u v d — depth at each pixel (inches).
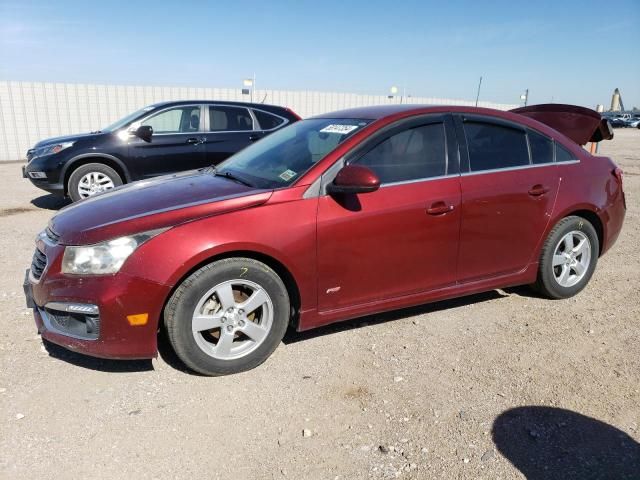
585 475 96.3
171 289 118.6
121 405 115.7
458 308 172.6
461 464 98.8
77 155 310.0
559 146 172.7
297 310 135.7
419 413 114.7
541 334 154.3
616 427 110.4
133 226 119.0
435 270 149.9
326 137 149.7
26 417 110.5
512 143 163.5
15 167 554.9
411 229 142.3
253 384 125.5
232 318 126.3
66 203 350.0
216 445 103.4
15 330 150.1
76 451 100.7
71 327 122.3
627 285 196.5
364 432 108.0
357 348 144.0
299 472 96.4
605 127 231.0
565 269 175.9
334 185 130.9
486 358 139.4
